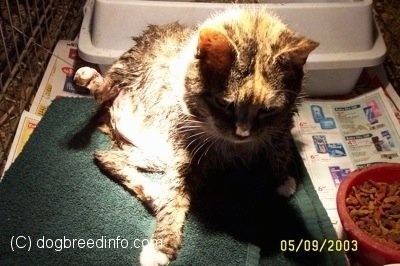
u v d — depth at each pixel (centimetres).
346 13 54
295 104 44
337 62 55
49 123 54
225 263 44
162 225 45
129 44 56
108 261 44
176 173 46
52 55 61
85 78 51
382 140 55
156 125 50
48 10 63
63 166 51
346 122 57
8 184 49
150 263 43
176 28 53
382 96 59
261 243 46
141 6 54
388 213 47
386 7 73
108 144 53
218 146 47
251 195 49
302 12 54
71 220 46
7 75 57
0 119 56
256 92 38
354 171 49
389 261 43
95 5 55
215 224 47
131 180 49
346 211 45
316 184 52
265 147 48
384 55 57
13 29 56
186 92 42
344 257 45
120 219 47
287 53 38
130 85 53
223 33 38
